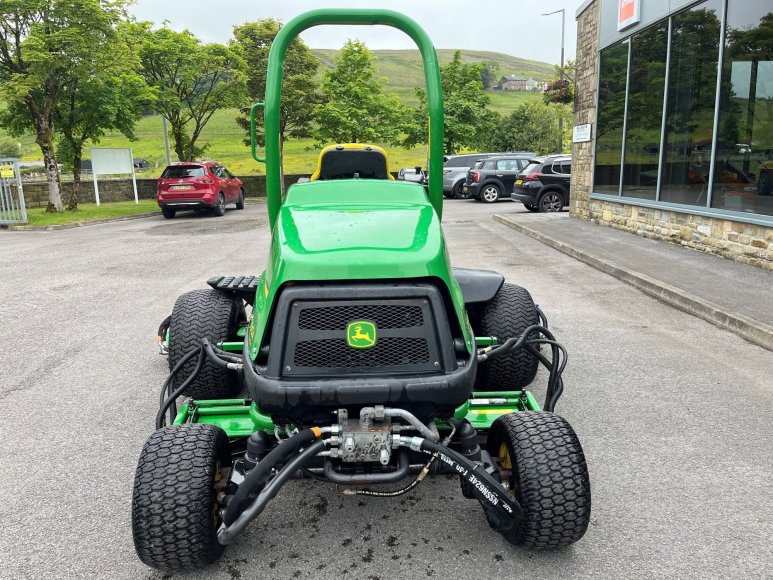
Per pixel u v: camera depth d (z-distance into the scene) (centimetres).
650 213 1166
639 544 302
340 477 262
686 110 1027
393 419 277
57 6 1789
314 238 292
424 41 360
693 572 281
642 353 574
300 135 3216
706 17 957
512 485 280
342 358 269
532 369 428
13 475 378
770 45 816
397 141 3347
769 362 546
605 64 1359
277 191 366
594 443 404
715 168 948
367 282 274
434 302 272
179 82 2675
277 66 355
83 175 3347
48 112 1997
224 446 293
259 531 317
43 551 305
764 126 837
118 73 2080
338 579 281
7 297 855
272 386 261
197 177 2008
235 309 448
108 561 297
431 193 373
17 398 496
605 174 1383
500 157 2405
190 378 368
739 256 904
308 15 353
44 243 1441
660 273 846
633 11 1176
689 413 447
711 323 666
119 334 666
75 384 525
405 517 328
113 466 387
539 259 1059
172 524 253
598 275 914
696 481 357
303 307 268
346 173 951
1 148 9050
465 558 294
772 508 330
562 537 268
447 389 265
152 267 1070
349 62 3186
